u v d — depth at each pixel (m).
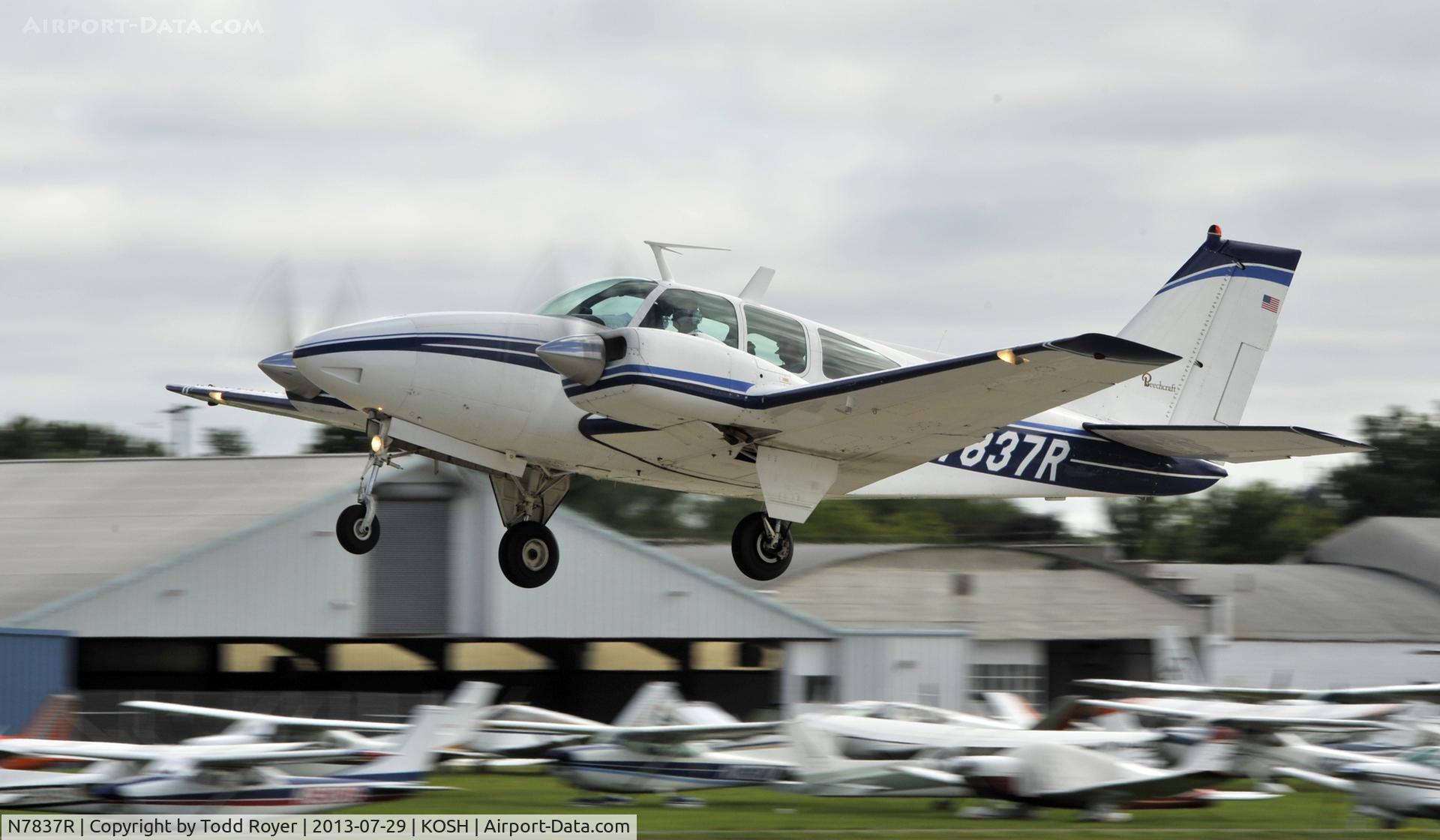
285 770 40.22
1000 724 54.53
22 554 63.66
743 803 45.91
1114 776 42.84
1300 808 45.81
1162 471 57.00
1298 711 57.78
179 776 38.78
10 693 54.59
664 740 45.53
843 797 44.88
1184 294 60.19
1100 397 58.12
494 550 64.12
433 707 41.56
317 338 44.72
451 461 49.56
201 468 73.69
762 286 48.50
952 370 42.47
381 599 63.50
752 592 67.06
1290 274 61.09
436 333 45.25
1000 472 54.62
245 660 65.88
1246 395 60.69
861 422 45.75
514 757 50.66
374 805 42.25
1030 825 41.75
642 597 65.56
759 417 44.94
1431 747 45.84
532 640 64.50
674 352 43.50
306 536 62.12
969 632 71.12
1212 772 42.94
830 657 67.94
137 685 63.31
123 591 59.34
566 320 45.44
